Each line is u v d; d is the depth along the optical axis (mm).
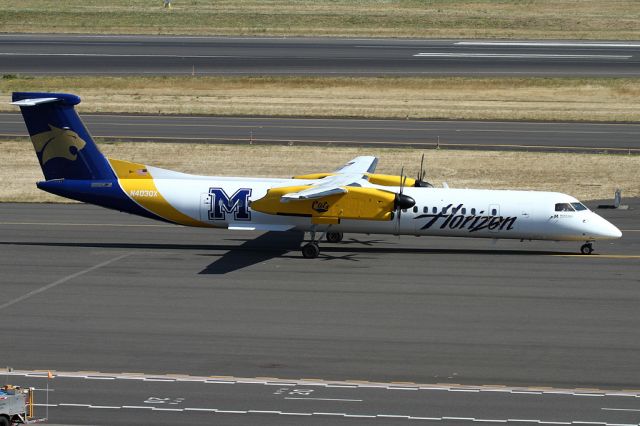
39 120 153500
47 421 85562
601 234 153500
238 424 85438
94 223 177750
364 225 154500
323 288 132250
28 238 163500
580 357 103500
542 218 153875
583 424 85750
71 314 118750
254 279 137125
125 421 86000
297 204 150250
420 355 103938
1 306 121938
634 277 139500
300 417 87000
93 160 155250
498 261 150000
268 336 110438
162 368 99750
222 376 97500
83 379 96500
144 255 152000
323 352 104938
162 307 122188
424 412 88312
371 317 118188
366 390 93812
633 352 105250
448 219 154500
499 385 95125
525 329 113438
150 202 154750
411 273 141375
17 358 102438
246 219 154250
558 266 146625
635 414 87938
